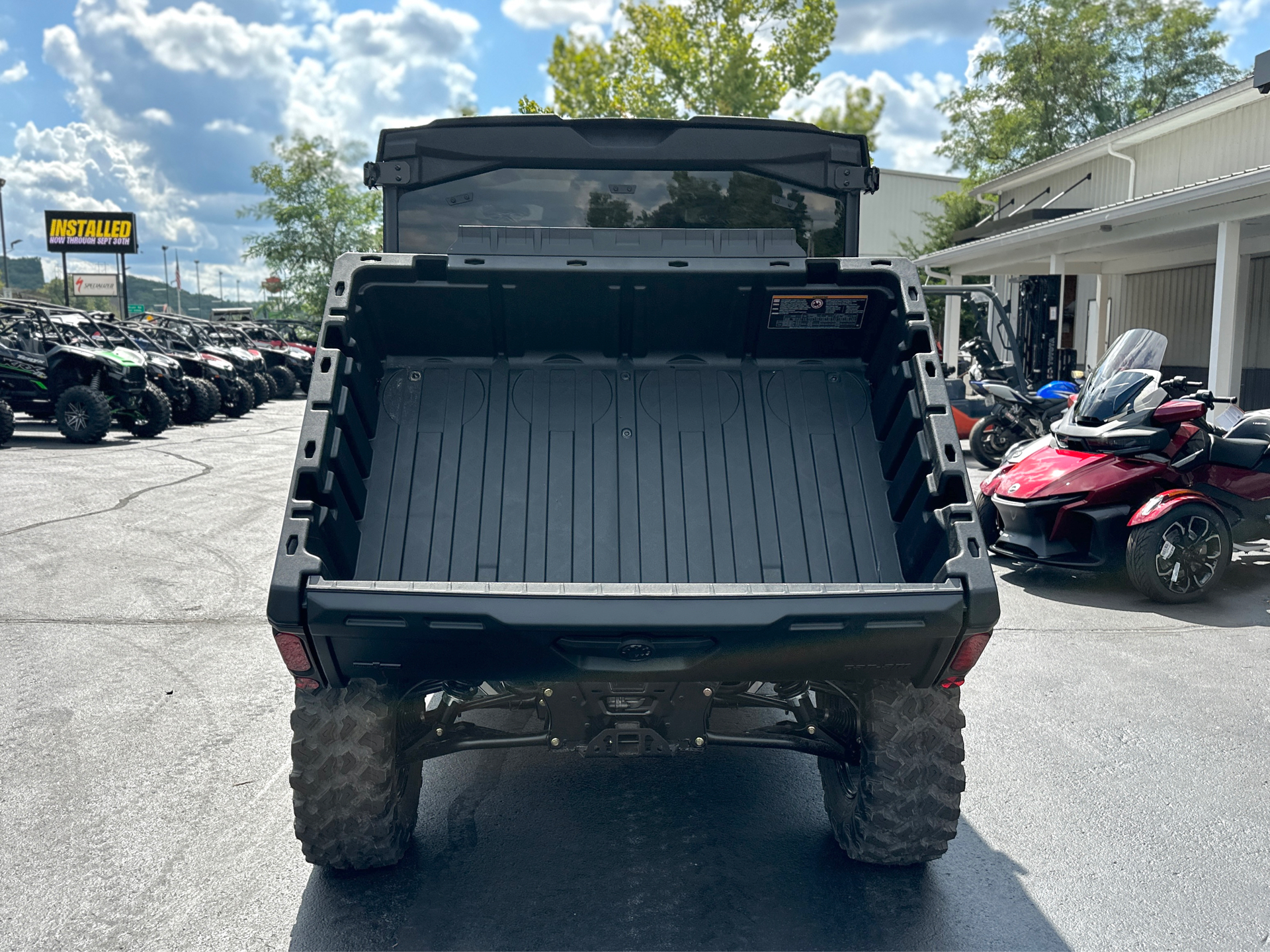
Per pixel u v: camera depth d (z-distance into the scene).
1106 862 3.02
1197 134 18.41
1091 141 20.30
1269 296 16.42
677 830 3.23
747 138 4.26
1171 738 4.01
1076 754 3.85
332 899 2.76
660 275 2.96
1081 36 39.28
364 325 3.01
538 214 4.29
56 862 2.96
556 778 3.65
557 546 3.01
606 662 2.46
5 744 3.87
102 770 3.63
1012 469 6.71
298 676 2.59
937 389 2.75
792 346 3.28
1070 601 6.32
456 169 4.20
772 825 3.27
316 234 56.62
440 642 2.42
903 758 2.71
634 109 27.69
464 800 3.46
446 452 3.12
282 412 22.06
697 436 3.21
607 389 3.26
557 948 2.53
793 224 4.38
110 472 11.60
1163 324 19.55
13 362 14.48
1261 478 6.45
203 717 4.17
